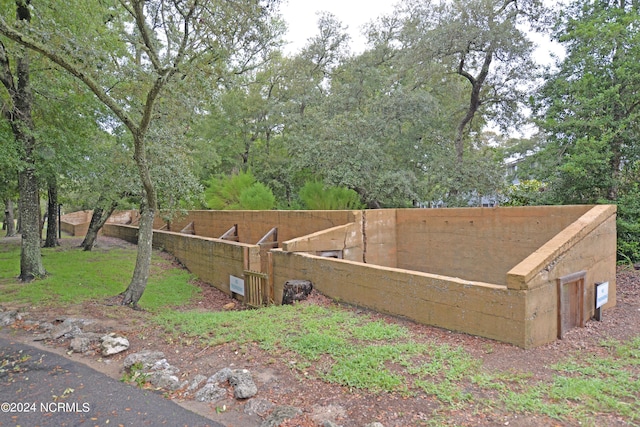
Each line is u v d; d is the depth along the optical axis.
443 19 14.17
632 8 9.98
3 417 3.45
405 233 10.59
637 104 9.52
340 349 4.50
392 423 3.10
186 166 10.16
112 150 11.29
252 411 3.44
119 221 26.03
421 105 13.93
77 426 3.29
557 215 7.44
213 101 8.11
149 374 4.27
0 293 8.29
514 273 4.55
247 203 15.31
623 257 9.28
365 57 19.41
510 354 4.38
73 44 6.05
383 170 13.98
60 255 13.83
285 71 21.08
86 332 5.87
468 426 3.00
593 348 4.79
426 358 4.23
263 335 5.09
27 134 8.83
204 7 6.94
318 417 3.23
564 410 3.20
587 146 9.36
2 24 5.36
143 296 9.40
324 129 14.41
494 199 17.08
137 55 10.99
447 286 5.16
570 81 10.57
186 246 13.44
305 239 8.70
